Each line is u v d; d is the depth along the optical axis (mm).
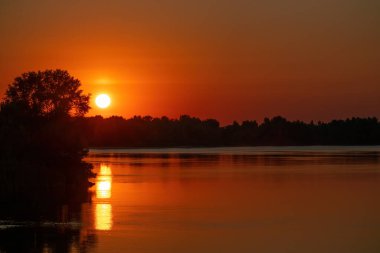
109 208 85500
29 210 83500
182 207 86312
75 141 131125
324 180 130375
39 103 141750
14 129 128375
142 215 78938
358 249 59000
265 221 73875
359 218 76188
